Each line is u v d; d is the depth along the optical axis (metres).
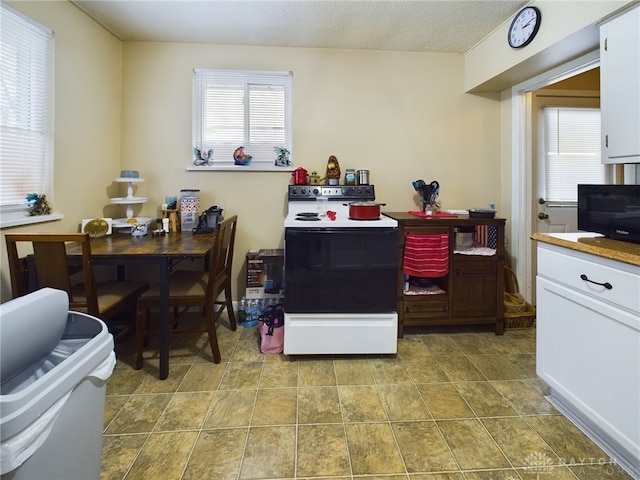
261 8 2.26
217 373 1.96
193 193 2.70
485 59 2.66
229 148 2.88
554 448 1.38
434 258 2.39
